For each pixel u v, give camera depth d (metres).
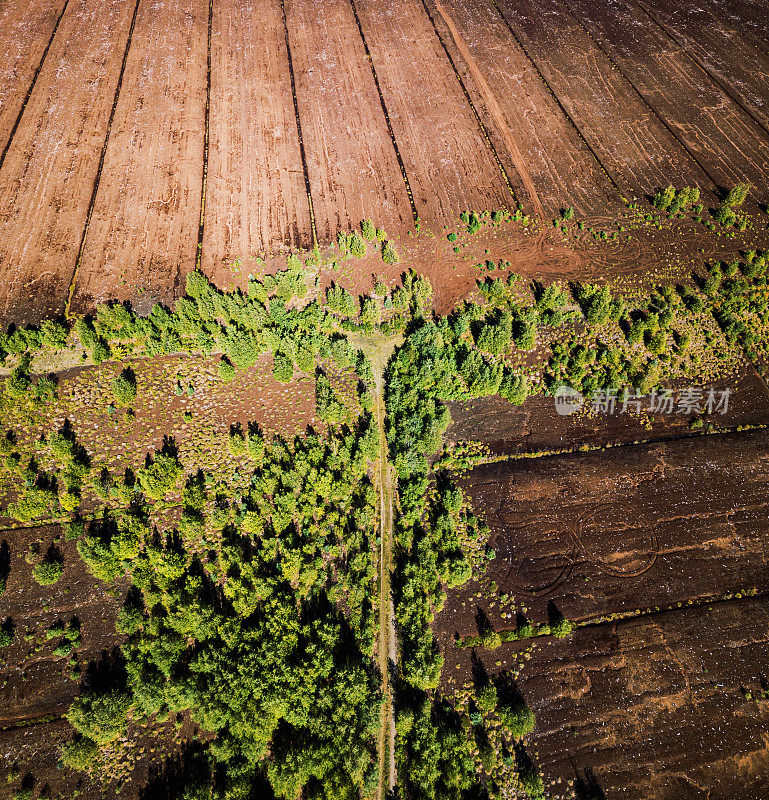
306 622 46.16
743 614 48.22
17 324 61.81
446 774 39.91
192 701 41.16
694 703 44.22
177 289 65.62
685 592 49.25
